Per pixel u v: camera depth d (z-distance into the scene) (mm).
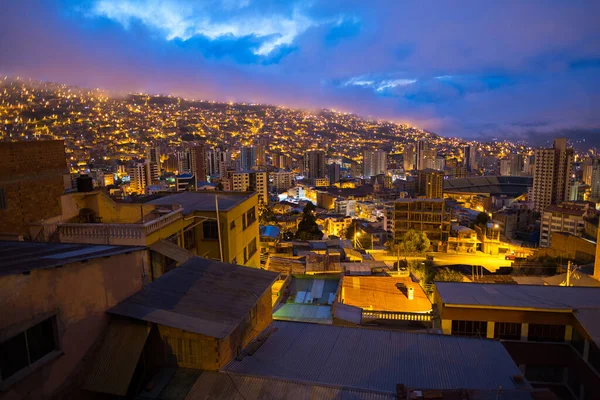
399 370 11602
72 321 10375
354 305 26109
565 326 17547
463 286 20609
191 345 11531
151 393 10758
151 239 17734
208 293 13555
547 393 10023
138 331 11398
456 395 9953
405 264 62375
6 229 17125
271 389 10625
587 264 56969
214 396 10531
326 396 10320
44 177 19047
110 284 11820
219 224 23188
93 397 10914
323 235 95312
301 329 14383
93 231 17547
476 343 13258
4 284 8586
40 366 9375
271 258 42344
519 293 19641
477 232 98375
